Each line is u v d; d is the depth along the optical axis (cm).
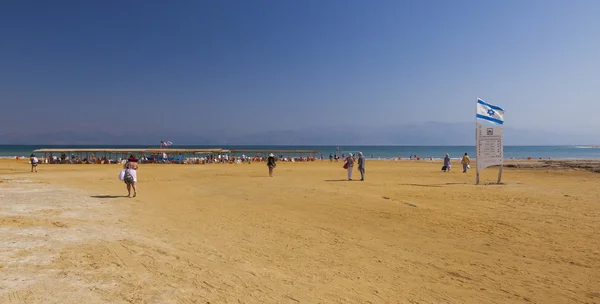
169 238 791
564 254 693
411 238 811
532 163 4719
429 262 648
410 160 6819
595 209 1162
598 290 523
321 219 1012
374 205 1241
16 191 1614
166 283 521
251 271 586
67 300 447
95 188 1773
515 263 643
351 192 1584
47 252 655
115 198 1409
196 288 505
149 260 628
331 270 600
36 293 466
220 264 619
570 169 3462
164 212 1112
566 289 526
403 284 541
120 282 518
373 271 598
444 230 884
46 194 1507
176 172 3053
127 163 1454
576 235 833
